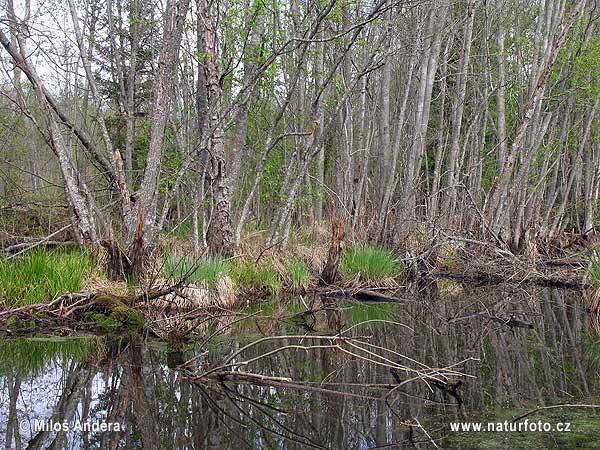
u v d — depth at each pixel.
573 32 14.45
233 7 9.98
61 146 9.11
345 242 13.47
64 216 13.47
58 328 7.48
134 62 13.30
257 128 12.90
